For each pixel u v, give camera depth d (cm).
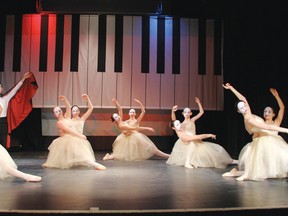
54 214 252
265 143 418
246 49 719
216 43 829
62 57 816
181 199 301
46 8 715
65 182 386
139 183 385
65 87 812
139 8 719
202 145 562
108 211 255
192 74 825
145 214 256
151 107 818
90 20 823
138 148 659
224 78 808
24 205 273
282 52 587
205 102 824
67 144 512
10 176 420
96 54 819
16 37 814
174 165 567
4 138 641
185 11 817
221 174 463
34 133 838
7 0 800
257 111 679
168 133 847
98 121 840
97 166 500
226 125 818
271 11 619
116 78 819
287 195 320
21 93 762
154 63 823
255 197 311
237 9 745
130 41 824
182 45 828
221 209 265
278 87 602
